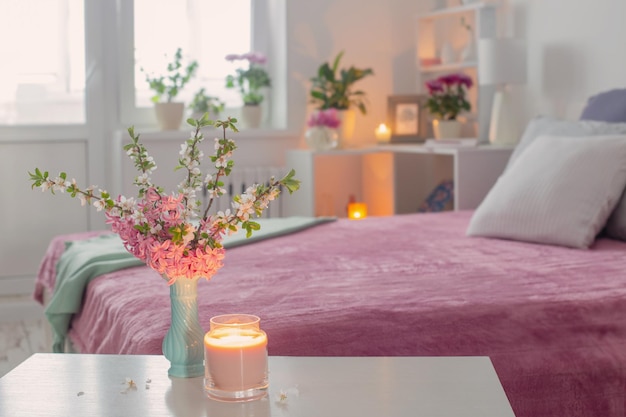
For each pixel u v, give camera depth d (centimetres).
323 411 138
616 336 216
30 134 453
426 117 493
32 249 460
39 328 417
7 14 448
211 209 467
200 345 157
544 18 424
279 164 489
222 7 484
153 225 153
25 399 145
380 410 138
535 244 297
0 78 450
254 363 145
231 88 491
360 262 269
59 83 459
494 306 215
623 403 211
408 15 506
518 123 448
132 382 151
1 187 452
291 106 488
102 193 154
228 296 225
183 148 157
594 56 393
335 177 505
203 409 140
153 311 217
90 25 458
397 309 212
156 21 470
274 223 343
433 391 146
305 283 240
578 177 296
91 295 261
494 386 148
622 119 330
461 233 322
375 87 504
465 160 413
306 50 489
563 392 207
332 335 201
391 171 484
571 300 220
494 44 417
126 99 467
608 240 301
